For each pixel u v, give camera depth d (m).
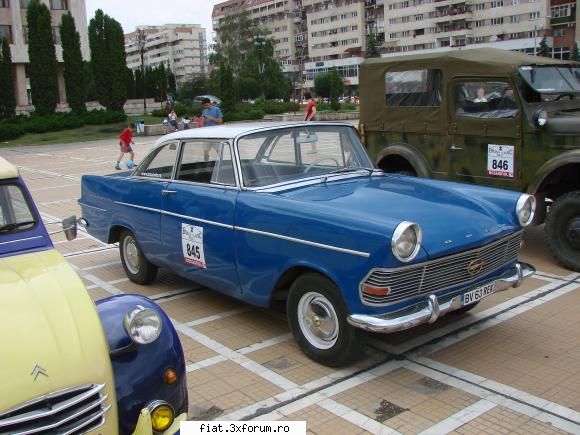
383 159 8.90
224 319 5.84
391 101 8.72
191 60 172.75
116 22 42.94
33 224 3.89
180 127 36.72
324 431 3.83
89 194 7.27
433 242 4.24
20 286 3.20
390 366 4.70
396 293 4.13
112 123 40.94
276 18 129.50
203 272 5.59
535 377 4.48
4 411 2.54
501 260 4.93
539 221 7.33
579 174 7.24
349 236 4.18
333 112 44.66
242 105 52.75
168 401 3.22
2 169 3.94
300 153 5.60
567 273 6.89
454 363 4.73
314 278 4.53
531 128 7.07
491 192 5.23
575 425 3.83
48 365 2.71
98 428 2.79
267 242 4.82
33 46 39.06
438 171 8.21
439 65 7.98
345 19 110.50
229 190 5.29
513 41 87.56
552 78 7.47
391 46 102.88
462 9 91.69
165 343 3.29
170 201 5.88
